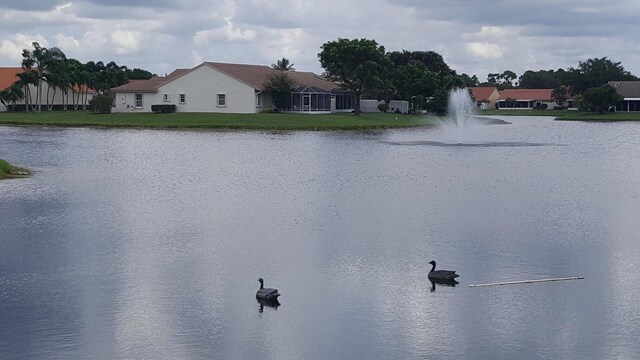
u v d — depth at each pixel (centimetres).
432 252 3294
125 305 2609
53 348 2255
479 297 2702
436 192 4925
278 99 12675
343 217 4044
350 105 14525
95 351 2236
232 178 5534
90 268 3038
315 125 10862
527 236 3603
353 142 8681
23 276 2927
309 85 13025
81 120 11294
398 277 2931
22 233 3628
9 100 13200
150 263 3114
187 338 2336
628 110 18825
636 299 2681
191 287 2803
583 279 2908
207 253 3272
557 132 11181
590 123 14412
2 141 8331
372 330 2403
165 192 4856
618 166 6525
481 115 17988
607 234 3656
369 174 5812
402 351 2247
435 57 18412
